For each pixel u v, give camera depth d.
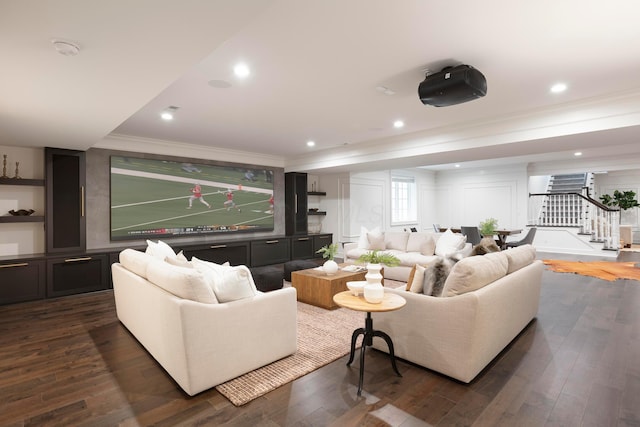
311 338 3.11
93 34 1.76
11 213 4.61
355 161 6.24
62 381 2.38
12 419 1.95
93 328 3.44
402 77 3.08
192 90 3.39
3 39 1.80
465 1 1.96
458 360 2.29
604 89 3.44
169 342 2.30
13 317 3.79
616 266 6.41
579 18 2.14
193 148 6.23
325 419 1.92
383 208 9.28
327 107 3.97
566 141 4.21
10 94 2.61
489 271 2.56
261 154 7.32
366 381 2.35
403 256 5.38
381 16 2.11
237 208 6.91
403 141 5.47
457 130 4.79
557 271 5.96
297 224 7.81
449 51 2.59
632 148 6.72
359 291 2.54
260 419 1.93
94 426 1.88
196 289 2.25
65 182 4.84
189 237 6.25
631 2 1.97
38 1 1.46
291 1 1.94
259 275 4.46
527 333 3.17
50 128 3.64
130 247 5.35
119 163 5.39
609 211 7.87
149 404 2.09
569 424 1.86
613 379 2.33
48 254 4.66
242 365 2.41
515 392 2.19
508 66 2.87
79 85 2.44
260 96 3.58
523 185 9.47
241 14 1.60
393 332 2.68
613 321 3.46
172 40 1.84
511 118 4.27
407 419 1.92
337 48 2.53
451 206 11.14
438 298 2.43
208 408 2.04
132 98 2.71
